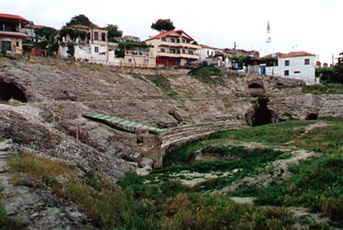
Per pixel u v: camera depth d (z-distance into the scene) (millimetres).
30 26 107312
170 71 81562
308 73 92062
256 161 28250
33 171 15336
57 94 44750
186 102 65562
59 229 11117
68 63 59844
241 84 84500
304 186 17594
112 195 17078
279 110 72875
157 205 17406
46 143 22344
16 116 24547
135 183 23844
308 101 72750
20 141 20172
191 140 47625
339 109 65688
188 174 28031
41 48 75562
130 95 58719
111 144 32656
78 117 38719
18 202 11867
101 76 61531
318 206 13930
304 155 26844
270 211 13922
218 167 29594
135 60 81438
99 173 22219
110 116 42719
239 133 50062
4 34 55750
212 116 62094
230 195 19969
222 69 93500
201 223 13570
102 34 83188
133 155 33531
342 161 19094
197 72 87250
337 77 89562
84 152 25109
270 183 20297
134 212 15000
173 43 96625
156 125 49469
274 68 97000
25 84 41719
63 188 14938
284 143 40125
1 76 40250
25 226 10641
